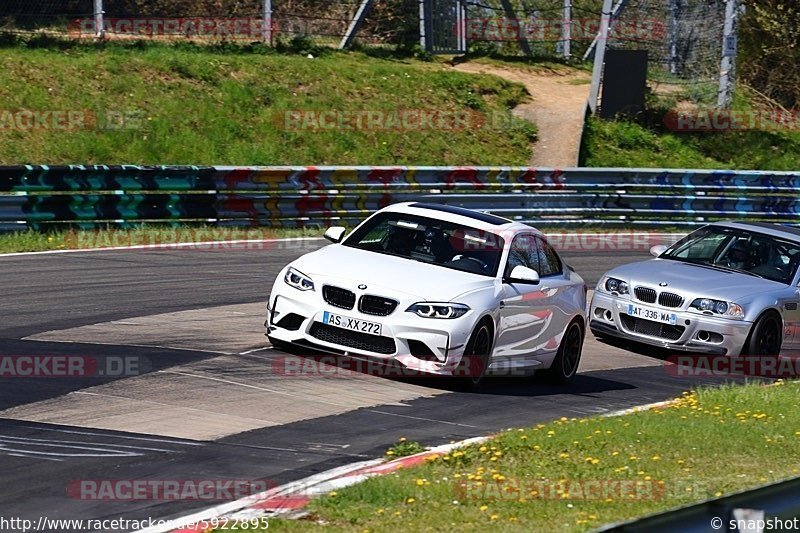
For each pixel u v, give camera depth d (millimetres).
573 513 23234
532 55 122875
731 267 49688
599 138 105500
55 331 38625
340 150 88125
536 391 38812
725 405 37281
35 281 48344
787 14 132875
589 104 109688
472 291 35938
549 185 82375
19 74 80250
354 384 34906
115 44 89688
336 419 30453
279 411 30641
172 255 59000
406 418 31516
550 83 116562
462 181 78438
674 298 46750
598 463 27625
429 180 76875
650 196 86625
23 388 30438
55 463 24172
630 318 48000
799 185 93562
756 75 135000
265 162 83062
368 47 108000
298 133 87812
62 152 75312
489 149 96375
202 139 82625
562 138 102125
